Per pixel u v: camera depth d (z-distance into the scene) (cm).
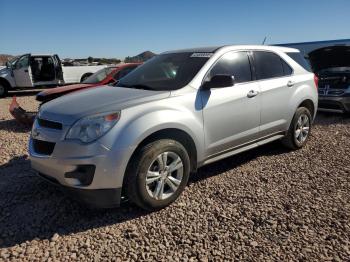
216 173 525
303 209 408
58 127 385
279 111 570
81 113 379
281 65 594
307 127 645
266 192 456
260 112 532
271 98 549
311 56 1036
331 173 519
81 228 376
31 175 520
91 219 393
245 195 448
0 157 613
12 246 344
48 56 1812
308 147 654
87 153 361
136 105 395
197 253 331
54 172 380
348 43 1020
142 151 384
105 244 347
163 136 413
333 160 577
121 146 368
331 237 352
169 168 411
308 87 630
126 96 419
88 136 365
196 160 449
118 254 331
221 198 441
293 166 552
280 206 417
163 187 409
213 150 470
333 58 1002
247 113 509
